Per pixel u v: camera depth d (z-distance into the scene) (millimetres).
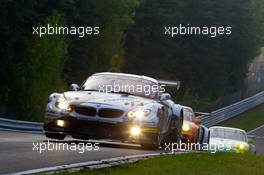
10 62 85500
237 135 46031
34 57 80438
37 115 78375
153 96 26578
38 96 78688
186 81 157125
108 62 117188
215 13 163500
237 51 175625
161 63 148875
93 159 19594
